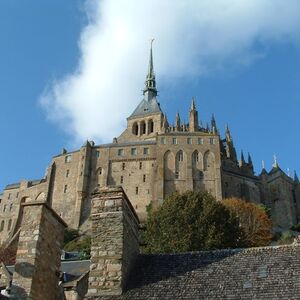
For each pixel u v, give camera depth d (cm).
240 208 8794
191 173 12662
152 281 1570
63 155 13725
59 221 1750
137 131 16250
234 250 1683
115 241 1584
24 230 1600
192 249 5416
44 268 1603
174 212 5912
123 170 13100
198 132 13788
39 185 13725
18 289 1495
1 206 14150
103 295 1510
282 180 13475
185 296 1468
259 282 1477
